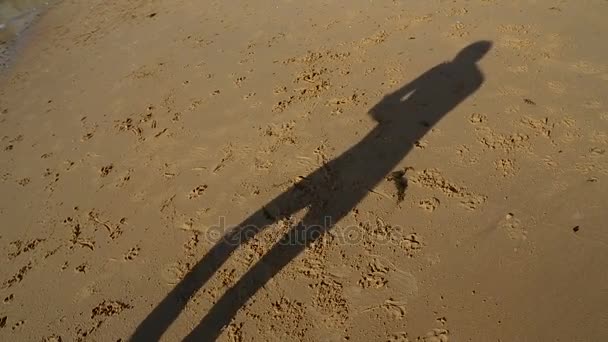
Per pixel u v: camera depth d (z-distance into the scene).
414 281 3.00
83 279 3.43
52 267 3.56
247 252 3.36
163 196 3.90
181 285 3.25
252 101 4.64
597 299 2.74
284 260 3.26
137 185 4.05
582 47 4.41
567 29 4.66
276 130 4.25
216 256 3.38
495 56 4.51
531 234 3.11
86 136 4.69
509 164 3.56
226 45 5.62
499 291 2.87
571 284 2.83
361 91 4.45
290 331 2.89
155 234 3.63
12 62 6.28
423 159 3.72
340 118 4.22
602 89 3.96
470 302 2.85
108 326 3.12
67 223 3.87
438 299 2.89
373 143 3.93
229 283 3.20
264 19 6.00
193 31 6.08
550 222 3.15
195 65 5.36
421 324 2.80
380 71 4.64
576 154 3.53
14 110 5.33
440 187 3.50
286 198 3.66
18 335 3.17
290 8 6.12
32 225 3.91
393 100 4.27
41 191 4.20
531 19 4.89
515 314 2.75
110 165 4.30
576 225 3.11
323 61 4.96
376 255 3.19
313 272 3.16
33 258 3.65
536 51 4.47
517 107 3.96
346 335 2.82
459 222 3.27
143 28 6.43
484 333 2.70
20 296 3.41
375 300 2.96
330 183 3.69
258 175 3.89
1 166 4.56
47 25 7.03
